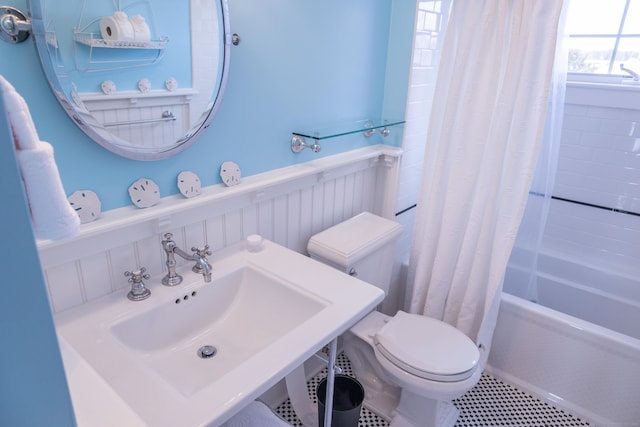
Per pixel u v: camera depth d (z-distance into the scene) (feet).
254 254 4.91
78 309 3.79
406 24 6.45
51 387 1.45
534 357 6.75
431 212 6.66
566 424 6.32
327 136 5.47
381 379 6.56
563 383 6.56
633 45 7.72
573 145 8.34
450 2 6.88
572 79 8.32
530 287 7.61
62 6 3.07
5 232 1.20
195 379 3.79
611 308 8.07
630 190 7.97
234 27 4.39
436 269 6.79
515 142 5.69
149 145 3.90
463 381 5.13
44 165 1.43
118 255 4.02
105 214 3.85
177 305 4.13
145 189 4.06
